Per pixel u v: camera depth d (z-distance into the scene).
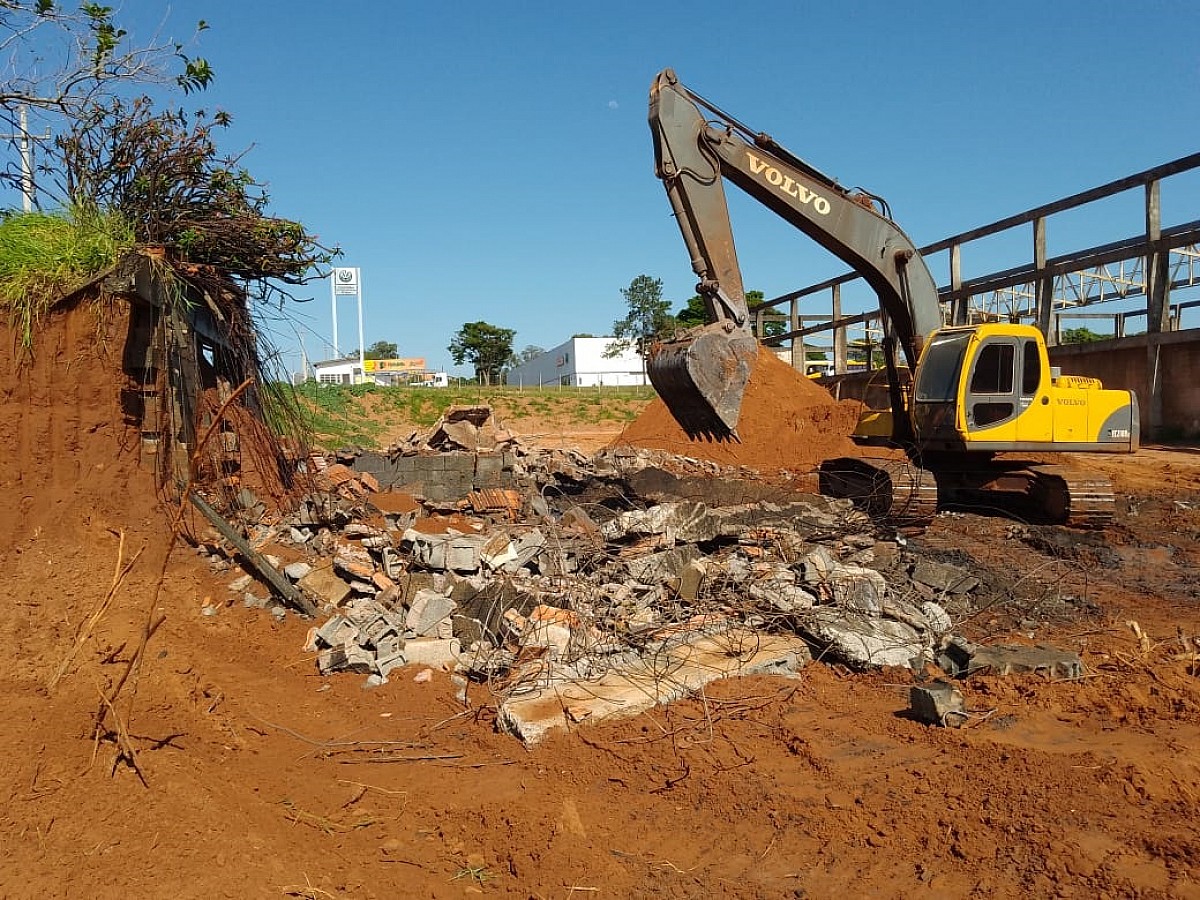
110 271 8.26
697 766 5.71
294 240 9.82
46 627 7.05
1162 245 18.00
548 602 8.20
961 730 6.04
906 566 9.57
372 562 8.94
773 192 13.48
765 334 35.28
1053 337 20.27
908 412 13.39
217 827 4.75
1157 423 18.75
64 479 8.41
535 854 4.77
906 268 13.74
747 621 7.99
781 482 13.46
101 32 9.04
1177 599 9.25
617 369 65.44
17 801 4.65
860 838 4.82
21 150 9.12
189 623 7.84
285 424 10.88
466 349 75.19
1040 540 11.25
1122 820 4.76
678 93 13.41
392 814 5.24
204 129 9.36
